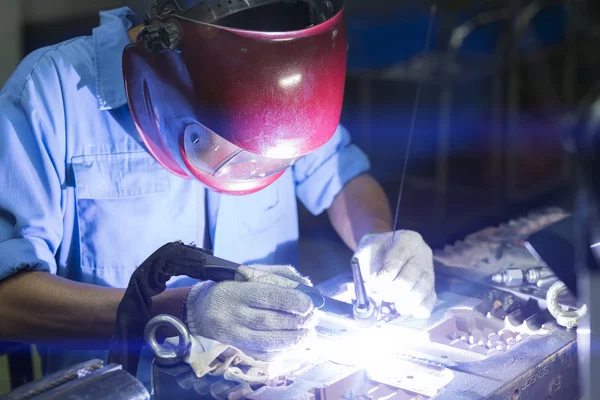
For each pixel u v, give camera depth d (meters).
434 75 4.25
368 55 4.56
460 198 4.30
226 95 1.28
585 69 4.63
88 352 1.84
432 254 1.69
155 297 1.54
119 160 1.82
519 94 4.45
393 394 1.25
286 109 1.28
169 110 1.43
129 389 1.10
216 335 1.34
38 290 1.60
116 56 1.81
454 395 1.22
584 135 1.15
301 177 2.13
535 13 4.61
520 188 4.45
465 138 4.36
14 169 1.67
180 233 1.88
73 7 3.85
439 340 1.43
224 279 1.39
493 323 1.48
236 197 1.92
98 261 1.84
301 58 1.27
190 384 1.24
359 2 4.64
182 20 1.32
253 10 1.49
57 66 1.78
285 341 1.31
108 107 1.78
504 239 1.83
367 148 4.43
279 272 1.47
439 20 4.34
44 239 1.69
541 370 1.32
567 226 1.85
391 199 4.27
